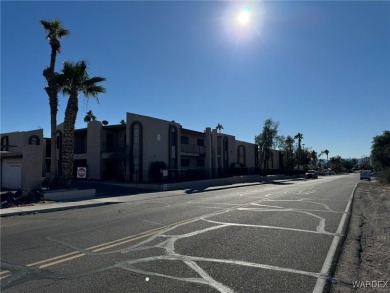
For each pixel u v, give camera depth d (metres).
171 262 6.92
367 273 6.44
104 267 6.60
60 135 44.06
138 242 8.76
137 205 18.41
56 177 23.89
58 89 24.39
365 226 11.73
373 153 62.34
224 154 58.06
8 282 5.80
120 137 42.94
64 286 5.58
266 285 5.62
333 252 7.78
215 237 9.34
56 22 23.86
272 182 49.72
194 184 36.31
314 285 5.64
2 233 10.41
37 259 7.21
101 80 25.05
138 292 5.31
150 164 39.19
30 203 18.56
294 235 9.65
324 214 14.11
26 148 23.84
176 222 11.98
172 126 43.84
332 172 119.25
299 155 98.50
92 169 41.41
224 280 5.86
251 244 8.51
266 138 64.12
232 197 22.72
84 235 9.77
